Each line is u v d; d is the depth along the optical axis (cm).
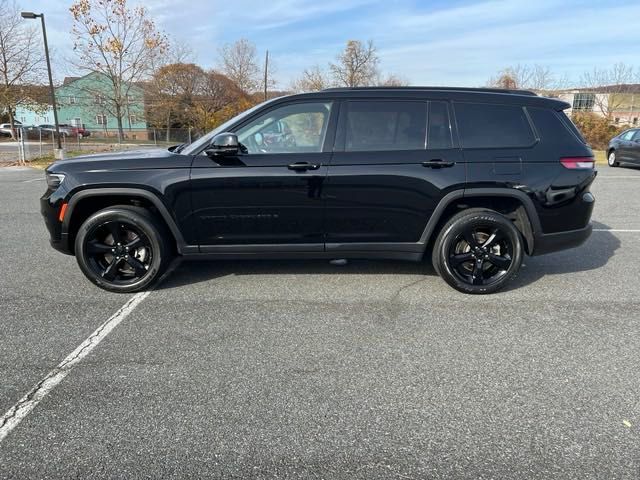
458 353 290
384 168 364
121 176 363
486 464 196
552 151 373
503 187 367
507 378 261
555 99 388
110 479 188
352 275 434
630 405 236
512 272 387
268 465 196
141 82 3422
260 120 370
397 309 357
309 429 218
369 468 194
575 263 477
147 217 375
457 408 234
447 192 367
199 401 239
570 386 253
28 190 1002
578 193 378
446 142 370
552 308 360
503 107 376
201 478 189
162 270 387
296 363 277
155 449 205
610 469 193
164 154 379
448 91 378
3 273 439
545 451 204
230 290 396
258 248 382
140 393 246
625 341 305
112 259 384
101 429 217
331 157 364
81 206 380
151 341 304
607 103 3139
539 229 379
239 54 4753
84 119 5131
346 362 279
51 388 250
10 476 188
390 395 245
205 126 3928
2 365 273
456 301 374
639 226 645
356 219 374
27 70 2934
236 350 293
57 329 321
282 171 362
